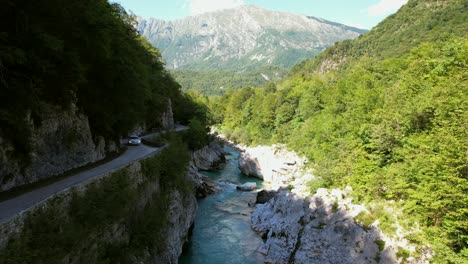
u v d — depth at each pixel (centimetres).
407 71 4897
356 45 14850
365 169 3228
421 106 3080
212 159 7869
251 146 9806
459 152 2300
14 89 1958
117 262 2047
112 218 2108
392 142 3219
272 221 3838
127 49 3781
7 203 1664
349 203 3080
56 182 2134
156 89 6638
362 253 2612
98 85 3066
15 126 1936
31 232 1492
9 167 1908
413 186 2736
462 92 2886
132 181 2619
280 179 5775
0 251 1305
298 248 3078
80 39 2641
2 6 1939
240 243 3659
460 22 9556
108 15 3148
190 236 3816
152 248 2517
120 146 3956
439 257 2239
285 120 8812
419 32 11000
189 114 9012
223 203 5078
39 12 2209
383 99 4588
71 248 1638
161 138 5225
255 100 12094
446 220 2233
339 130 5100
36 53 2138
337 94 6769
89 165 2783
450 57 3772
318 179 3744
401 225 2567
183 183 3731
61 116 2459
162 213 2941
